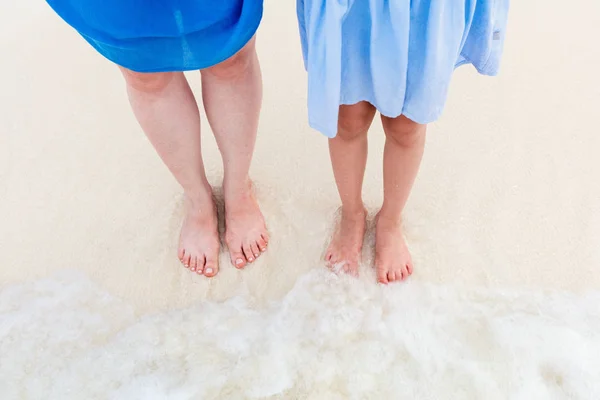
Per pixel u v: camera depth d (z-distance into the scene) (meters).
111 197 1.79
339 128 1.29
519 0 2.24
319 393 1.34
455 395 1.32
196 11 1.07
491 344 1.40
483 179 1.76
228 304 1.54
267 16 2.26
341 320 1.47
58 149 1.91
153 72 1.21
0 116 2.00
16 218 1.74
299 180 1.80
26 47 2.21
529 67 2.04
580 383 1.32
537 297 1.50
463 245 1.62
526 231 1.64
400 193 1.44
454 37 1.00
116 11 1.04
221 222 1.72
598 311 1.47
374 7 0.95
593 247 1.59
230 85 1.36
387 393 1.33
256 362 1.40
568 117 1.89
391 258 1.56
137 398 1.35
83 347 1.46
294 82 2.06
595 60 2.04
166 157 1.46
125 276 1.61
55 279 1.61
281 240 1.67
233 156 1.51
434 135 1.88
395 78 1.04
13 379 1.40
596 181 1.73
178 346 1.45
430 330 1.44
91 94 2.06
